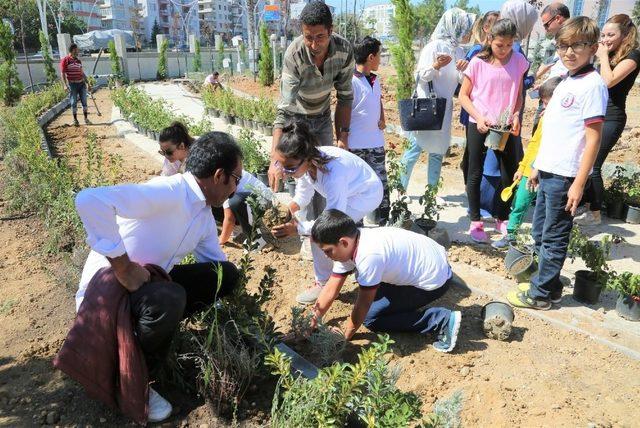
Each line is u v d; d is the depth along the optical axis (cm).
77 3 7869
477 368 316
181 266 305
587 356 326
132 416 262
